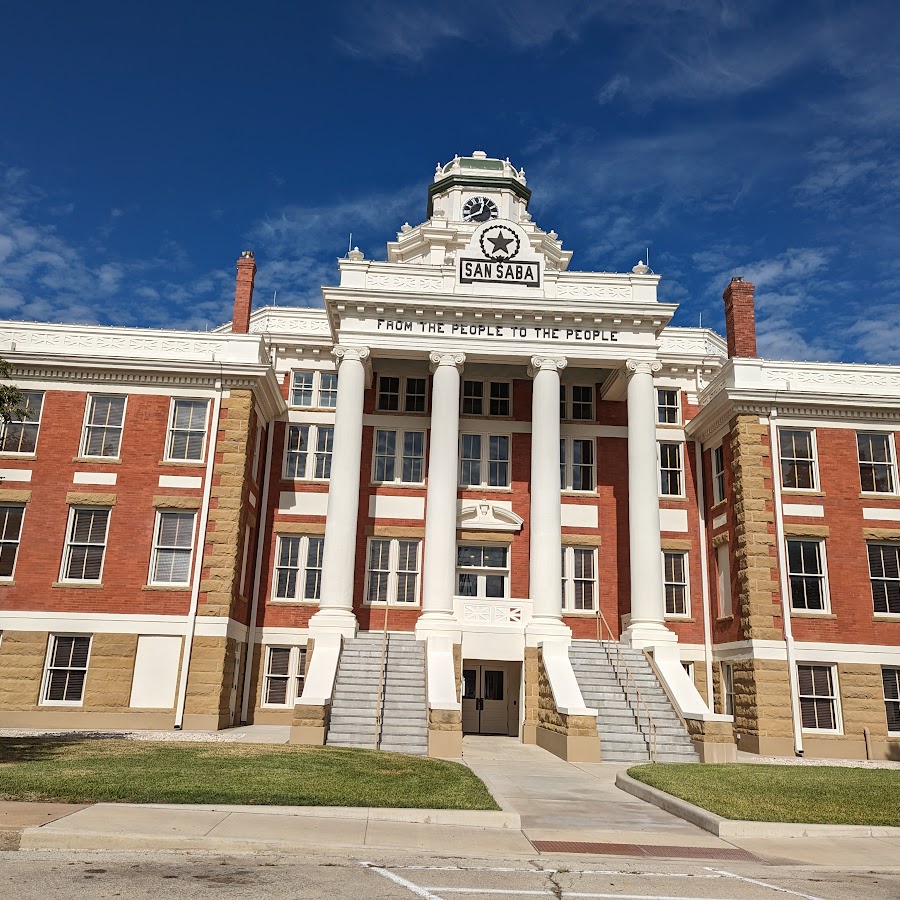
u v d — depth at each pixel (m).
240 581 27.70
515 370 32.06
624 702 23.59
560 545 27.44
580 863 9.77
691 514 31.28
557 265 40.59
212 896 7.53
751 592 26.19
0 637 25.45
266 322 33.59
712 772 17.09
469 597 27.45
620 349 28.92
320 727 20.69
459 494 31.09
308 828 10.52
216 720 24.86
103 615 25.70
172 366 27.58
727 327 32.88
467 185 41.38
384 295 28.53
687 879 9.16
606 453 32.03
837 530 26.97
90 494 26.77
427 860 9.47
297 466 31.55
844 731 25.25
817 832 11.93
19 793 11.61
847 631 26.08
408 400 32.25
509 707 29.59
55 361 27.53
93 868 8.45
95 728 24.67
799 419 27.88
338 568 26.64
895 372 28.81
